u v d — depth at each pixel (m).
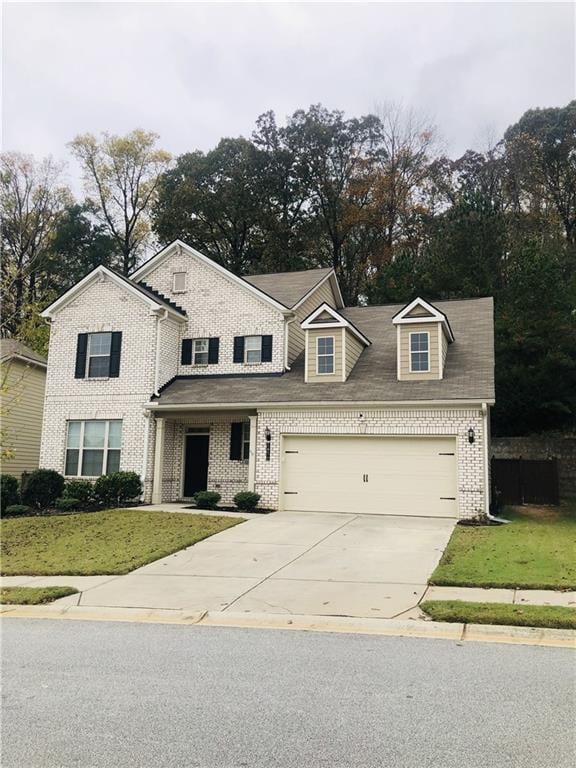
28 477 20.06
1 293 26.72
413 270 28.48
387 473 17.31
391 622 7.50
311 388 19.03
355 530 14.34
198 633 7.27
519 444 22.69
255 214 40.00
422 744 4.21
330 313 19.48
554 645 6.63
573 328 21.77
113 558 11.62
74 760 4.03
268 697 5.12
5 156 38.59
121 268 44.94
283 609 8.17
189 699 5.10
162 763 3.97
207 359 21.97
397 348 19.25
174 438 21.20
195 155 43.44
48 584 9.88
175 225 40.03
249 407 18.67
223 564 11.05
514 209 40.47
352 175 41.91
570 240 38.97
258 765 3.93
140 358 20.86
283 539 13.29
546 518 17.00
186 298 22.62
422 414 17.02
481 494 16.16
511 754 4.06
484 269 26.50
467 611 7.62
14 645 6.81
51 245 39.59
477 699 5.03
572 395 22.47
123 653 6.46
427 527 14.80
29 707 4.96
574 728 4.46
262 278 25.39
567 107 42.75
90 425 21.17
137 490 19.83
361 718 4.66
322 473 17.95
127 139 45.06
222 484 20.41
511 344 22.39
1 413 19.83
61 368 21.80
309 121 42.38
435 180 41.97
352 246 41.53
